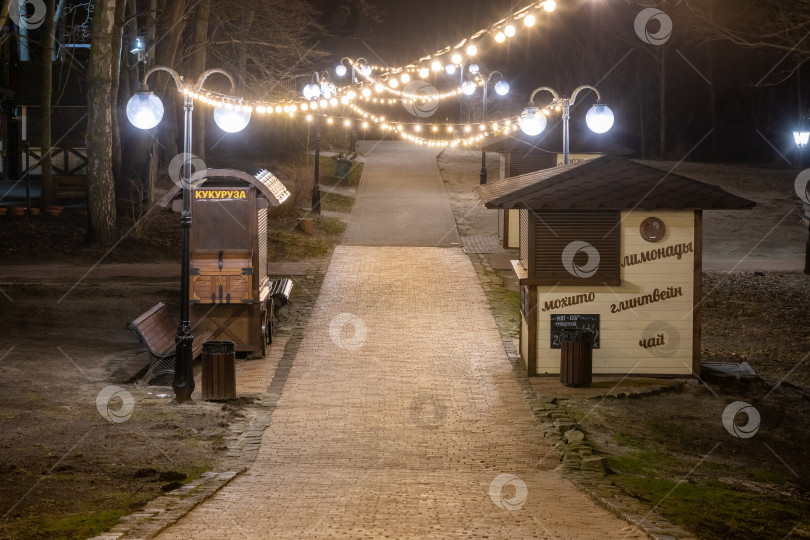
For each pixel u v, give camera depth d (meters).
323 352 16.34
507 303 20.55
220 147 43.53
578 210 14.76
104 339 16.67
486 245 27.72
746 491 9.91
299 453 10.66
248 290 15.50
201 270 15.44
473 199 36.12
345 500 8.20
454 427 12.00
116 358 15.20
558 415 12.51
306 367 15.30
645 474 10.16
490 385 14.36
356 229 30.23
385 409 12.89
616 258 14.86
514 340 17.41
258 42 33.12
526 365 15.11
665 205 14.40
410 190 37.78
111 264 24.83
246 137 43.38
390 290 21.77
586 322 14.95
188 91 12.98
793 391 14.48
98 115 25.81
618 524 7.35
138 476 9.12
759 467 11.10
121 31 26.55
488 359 16.05
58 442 10.25
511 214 27.09
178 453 10.25
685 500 9.05
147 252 25.86
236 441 11.08
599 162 14.93
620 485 9.32
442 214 33.00
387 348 16.70
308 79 43.28
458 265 24.70
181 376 12.83
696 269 14.88
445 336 17.67
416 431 11.78
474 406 13.13
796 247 28.70
